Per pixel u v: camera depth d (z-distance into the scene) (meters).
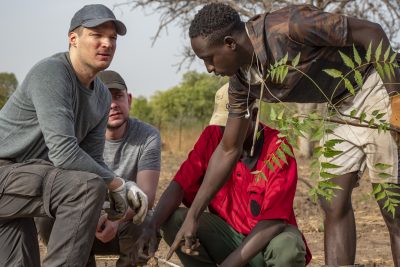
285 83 3.72
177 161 18.62
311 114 3.17
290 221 4.07
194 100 34.66
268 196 3.90
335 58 3.75
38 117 3.72
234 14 3.66
